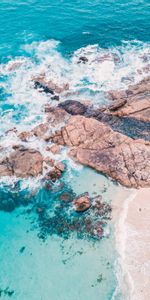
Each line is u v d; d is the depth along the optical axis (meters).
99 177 32.91
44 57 46.69
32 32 50.88
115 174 32.38
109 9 56.00
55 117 37.66
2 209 31.05
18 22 52.50
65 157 34.53
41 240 28.61
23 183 32.66
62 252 27.70
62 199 31.25
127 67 45.19
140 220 29.05
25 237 28.92
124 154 33.12
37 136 36.28
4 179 32.88
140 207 30.00
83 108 38.34
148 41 49.75
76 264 26.91
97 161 33.34
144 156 32.78
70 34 50.59
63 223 29.58
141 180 31.77
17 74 44.03
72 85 42.47
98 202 30.66
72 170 33.56
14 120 38.34
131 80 42.94
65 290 25.47
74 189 32.00
